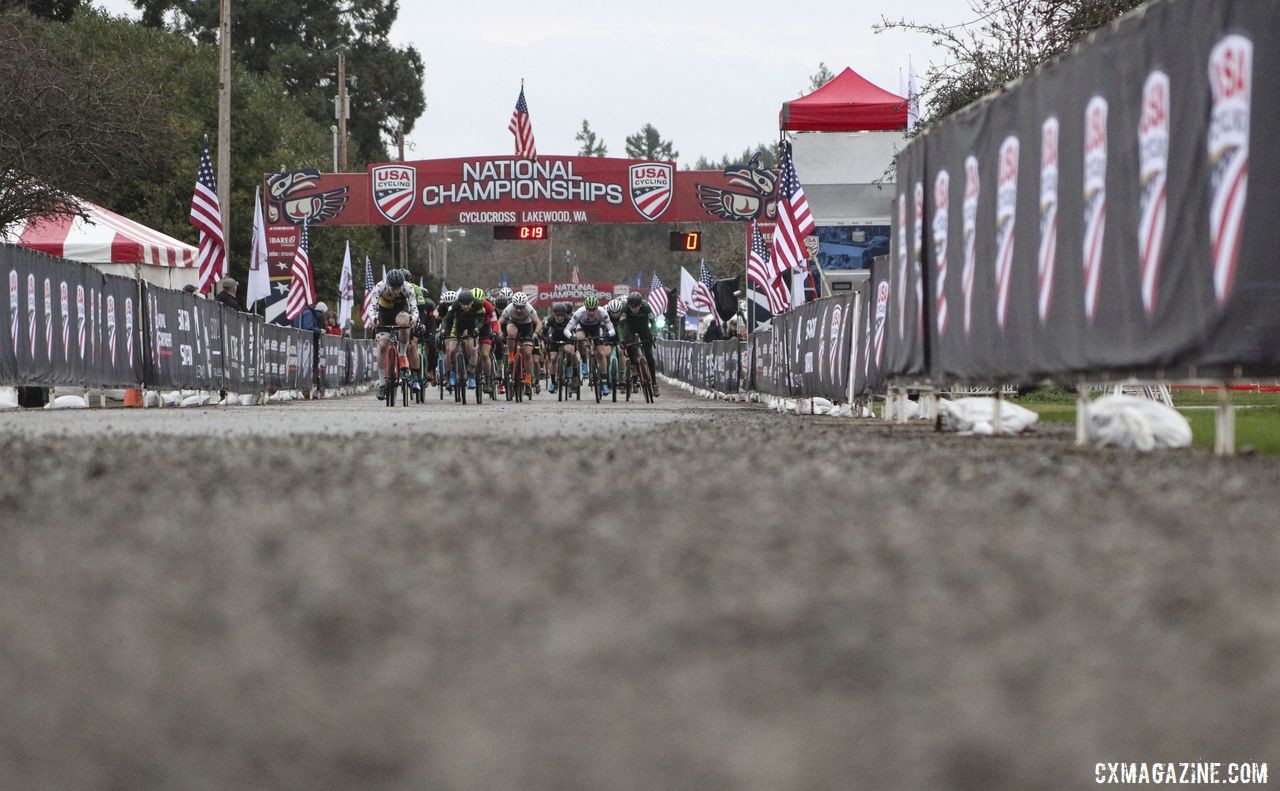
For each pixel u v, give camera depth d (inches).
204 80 4616.1
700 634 207.8
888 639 203.5
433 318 1993.1
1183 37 534.6
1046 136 647.8
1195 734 151.0
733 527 333.4
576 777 135.0
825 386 1274.6
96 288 1443.2
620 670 184.5
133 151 2628.0
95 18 4603.8
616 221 3297.2
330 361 2657.5
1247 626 213.6
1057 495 406.9
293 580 262.4
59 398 1421.0
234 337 1875.0
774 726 154.6
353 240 5172.2
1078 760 140.9
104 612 232.8
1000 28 1772.9
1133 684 174.6
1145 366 561.9
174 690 175.9
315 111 6067.9
